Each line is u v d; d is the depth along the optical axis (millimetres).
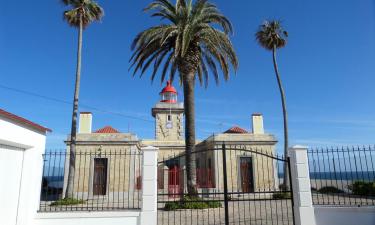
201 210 13859
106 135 24969
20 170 9750
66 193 18516
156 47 16781
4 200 8938
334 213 9938
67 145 24781
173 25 16281
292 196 10336
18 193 9633
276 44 28125
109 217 9898
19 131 9102
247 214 13180
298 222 9906
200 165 28406
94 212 9977
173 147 29859
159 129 34375
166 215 12883
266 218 11836
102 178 24391
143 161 10195
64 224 9828
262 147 25578
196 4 16422
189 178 15344
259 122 28875
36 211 9992
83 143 24656
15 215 9453
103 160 24719
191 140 15820
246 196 22094
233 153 25078
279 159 10609
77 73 20938
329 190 18734
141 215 9766
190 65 16453
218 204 14734
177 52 15281
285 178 20438
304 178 10148
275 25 28328
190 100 16203
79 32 21844
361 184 17891
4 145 8906
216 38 15828
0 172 8750
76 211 10039
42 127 10398
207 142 26953
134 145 24953
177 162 29688
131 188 24000
